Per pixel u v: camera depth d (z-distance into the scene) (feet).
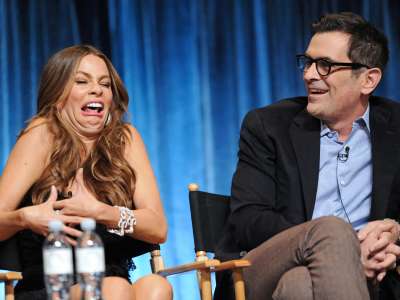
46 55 29.58
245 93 30.60
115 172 17.61
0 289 27.66
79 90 17.71
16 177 17.34
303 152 18.11
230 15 30.76
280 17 31.12
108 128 18.12
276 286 16.34
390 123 18.42
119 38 30.17
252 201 18.03
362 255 16.30
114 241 17.29
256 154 18.54
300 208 17.85
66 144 17.56
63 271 12.42
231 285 17.52
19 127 29.19
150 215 17.30
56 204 16.49
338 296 14.43
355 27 18.15
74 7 29.89
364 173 18.15
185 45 30.48
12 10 29.50
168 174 29.94
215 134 30.35
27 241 17.03
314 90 18.10
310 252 15.30
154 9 30.42
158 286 15.70
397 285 17.16
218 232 18.56
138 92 30.14
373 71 18.15
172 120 30.22
